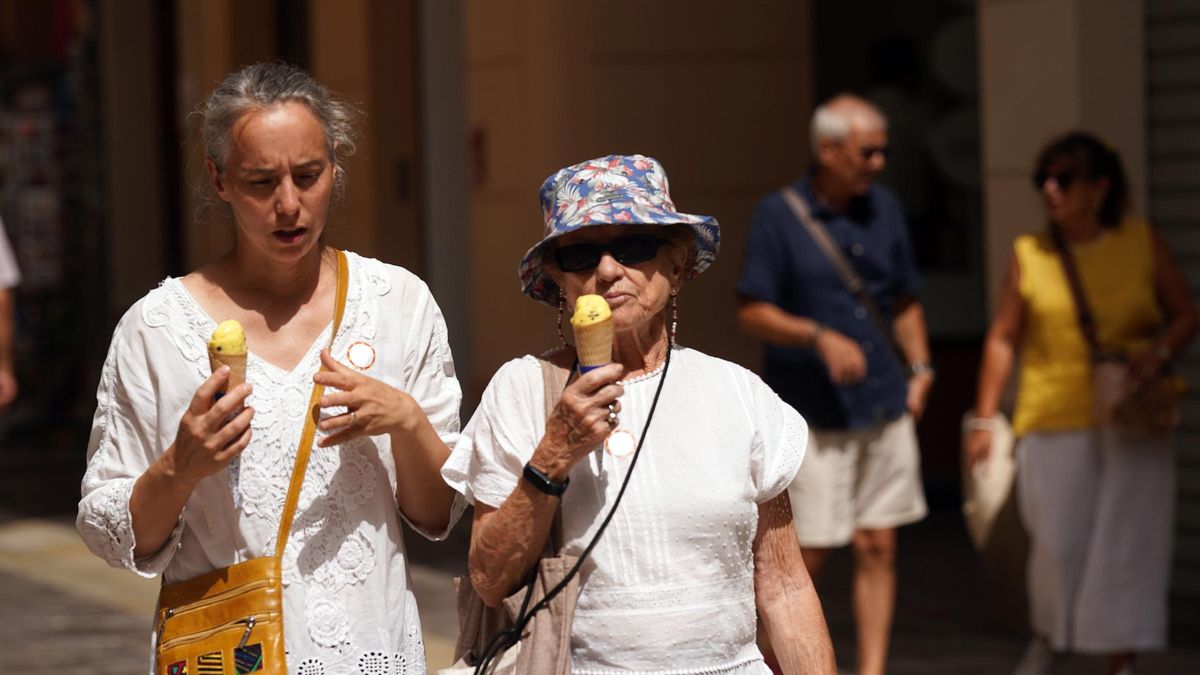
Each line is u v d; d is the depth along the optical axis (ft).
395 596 28.48
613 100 83.41
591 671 26.45
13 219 143.95
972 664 56.39
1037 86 64.08
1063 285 52.19
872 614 53.26
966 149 85.46
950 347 85.51
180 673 27.30
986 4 66.13
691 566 26.48
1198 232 62.03
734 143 84.89
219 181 27.45
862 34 85.97
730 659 26.84
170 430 27.53
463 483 27.61
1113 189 52.16
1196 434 62.34
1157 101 63.10
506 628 26.76
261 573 27.25
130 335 27.84
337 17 112.47
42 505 99.50
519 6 85.71
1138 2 63.05
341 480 27.91
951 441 85.81
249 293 28.32
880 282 53.47
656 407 27.02
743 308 53.36
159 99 141.69
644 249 26.84
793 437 27.61
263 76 27.30
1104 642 52.01
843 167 52.65
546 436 25.80
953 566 72.69
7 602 71.26
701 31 84.23
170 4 141.38
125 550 27.07
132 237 141.18
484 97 89.20
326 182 27.40
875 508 53.26
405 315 29.14
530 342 86.28
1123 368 51.52
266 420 27.61
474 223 90.99
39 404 139.74
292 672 27.53
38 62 146.30
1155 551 52.11
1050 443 52.49
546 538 26.43
